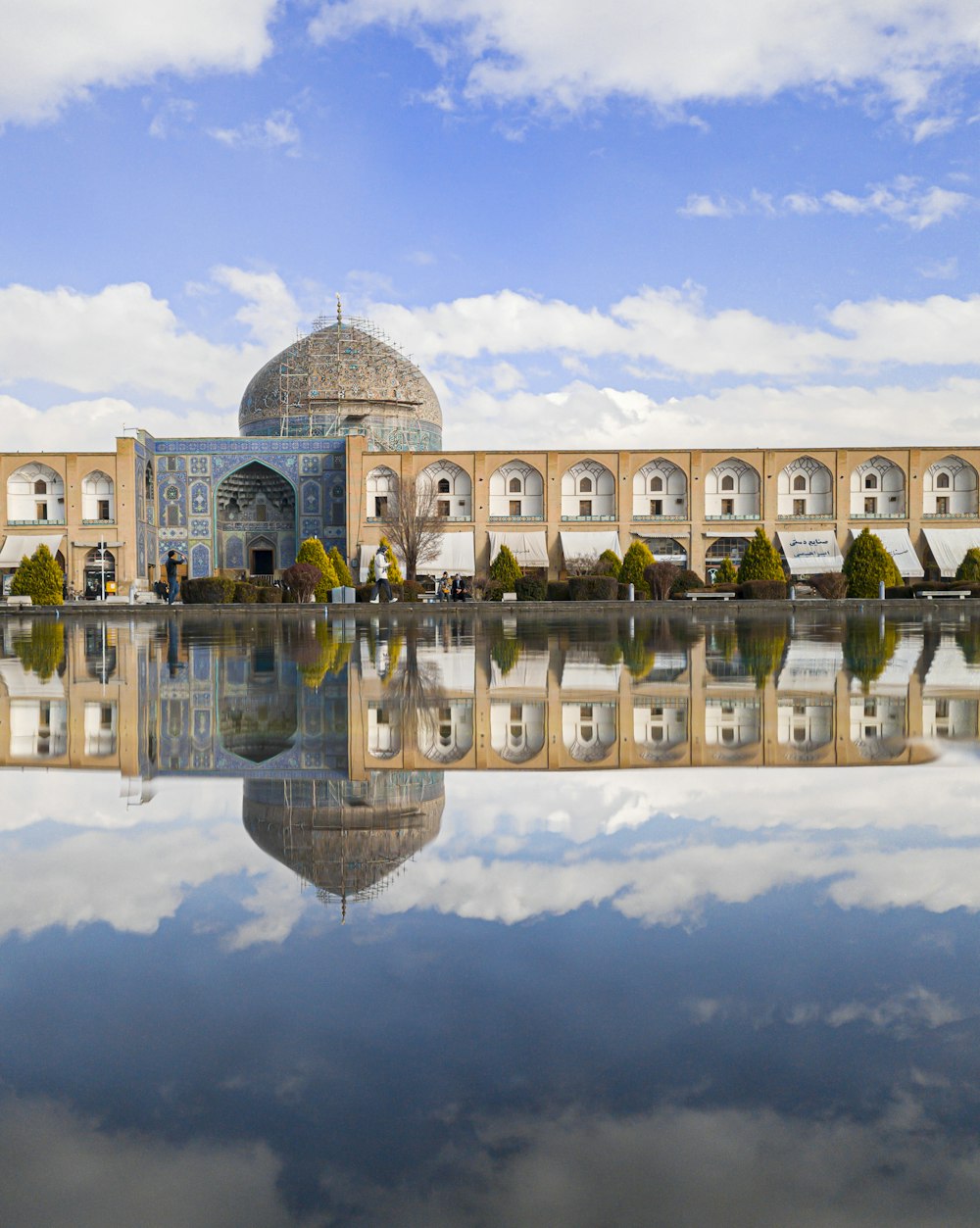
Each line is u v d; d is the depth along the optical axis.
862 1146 0.91
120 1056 1.09
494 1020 1.17
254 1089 1.02
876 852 1.92
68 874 1.79
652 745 3.34
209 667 7.00
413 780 2.72
